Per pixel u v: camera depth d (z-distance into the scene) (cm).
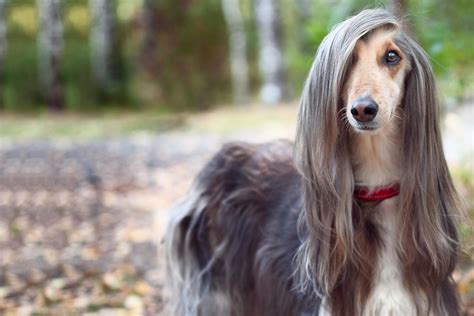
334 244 288
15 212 813
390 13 282
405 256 289
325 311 297
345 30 273
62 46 2106
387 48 274
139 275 584
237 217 367
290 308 324
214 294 378
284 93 1984
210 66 2195
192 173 1030
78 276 589
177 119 1733
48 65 2031
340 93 275
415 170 282
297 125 288
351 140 286
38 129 1628
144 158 1172
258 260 348
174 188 931
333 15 584
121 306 525
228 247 370
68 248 673
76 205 847
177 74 2150
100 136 1505
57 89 2031
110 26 2147
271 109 1777
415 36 305
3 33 2106
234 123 1562
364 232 290
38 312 514
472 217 409
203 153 1195
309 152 283
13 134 1564
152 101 2080
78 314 510
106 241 693
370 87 266
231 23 2155
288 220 337
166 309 427
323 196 284
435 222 287
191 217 389
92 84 2108
